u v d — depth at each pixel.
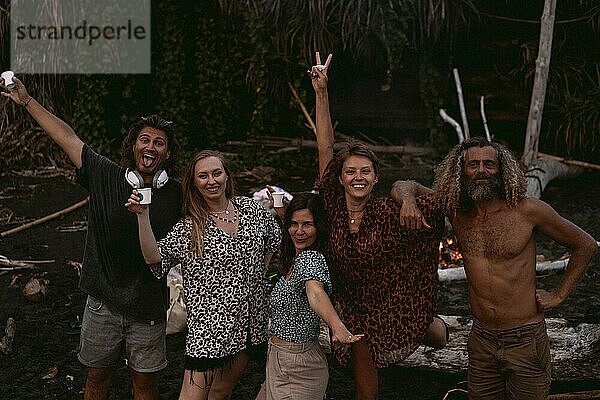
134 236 3.45
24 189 9.09
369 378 3.71
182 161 9.64
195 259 3.42
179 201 3.63
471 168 3.17
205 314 3.43
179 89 9.90
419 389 4.39
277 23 9.70
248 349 3.59
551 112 9.48
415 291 3.54
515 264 3.20
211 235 3.42
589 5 9.12
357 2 9.33
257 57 9.89
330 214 3.61
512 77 9.68
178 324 5.08
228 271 3.43
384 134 10.53
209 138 10.12
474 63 9.81
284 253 3.69
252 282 3.51
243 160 10.03
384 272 3.54
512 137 9.97
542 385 3.28
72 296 5.82
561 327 4.71
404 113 10.23
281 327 3.49
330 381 4.50
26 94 3.63
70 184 9.37
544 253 6.78
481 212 3.23
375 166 3.52
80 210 8.28
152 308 3.53
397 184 3.60
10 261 6.41
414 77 10.12
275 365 3.49
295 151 10.28
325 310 3.29
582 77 9.41
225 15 9.83
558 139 9.46
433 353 4.47
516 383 3.29
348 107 10.39
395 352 3.57
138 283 3.50
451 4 9.38
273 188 3.83
